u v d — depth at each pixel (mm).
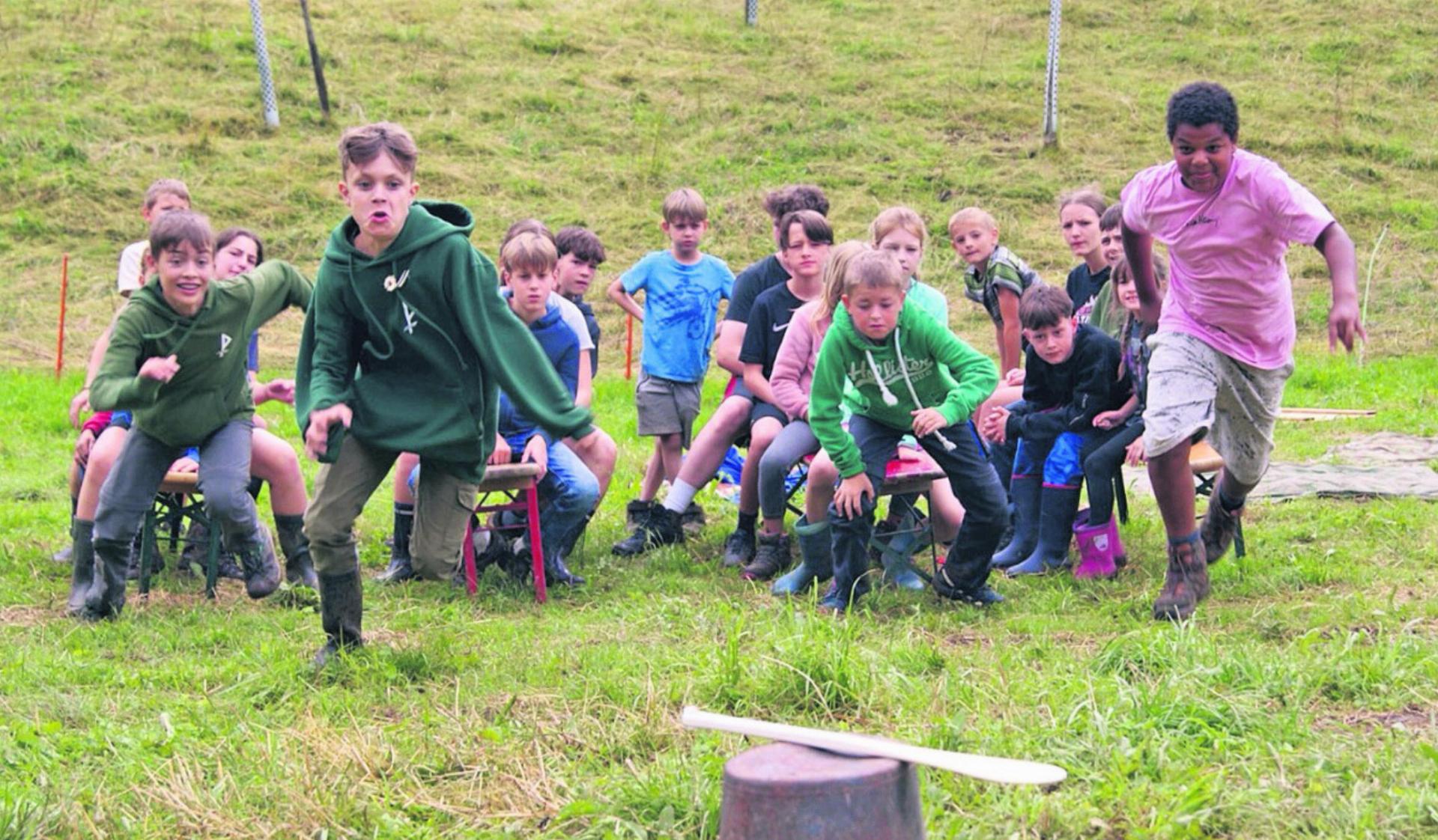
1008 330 7832
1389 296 17734
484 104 22750
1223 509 6293
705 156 21469
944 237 19078
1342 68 24172
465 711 4656
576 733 4348
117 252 18906
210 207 19422
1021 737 4078
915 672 4855
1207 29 25766
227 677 5184
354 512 5098
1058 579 6508
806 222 6984
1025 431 6773
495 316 4875
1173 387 5578
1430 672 4539
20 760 4254
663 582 6793
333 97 22562
